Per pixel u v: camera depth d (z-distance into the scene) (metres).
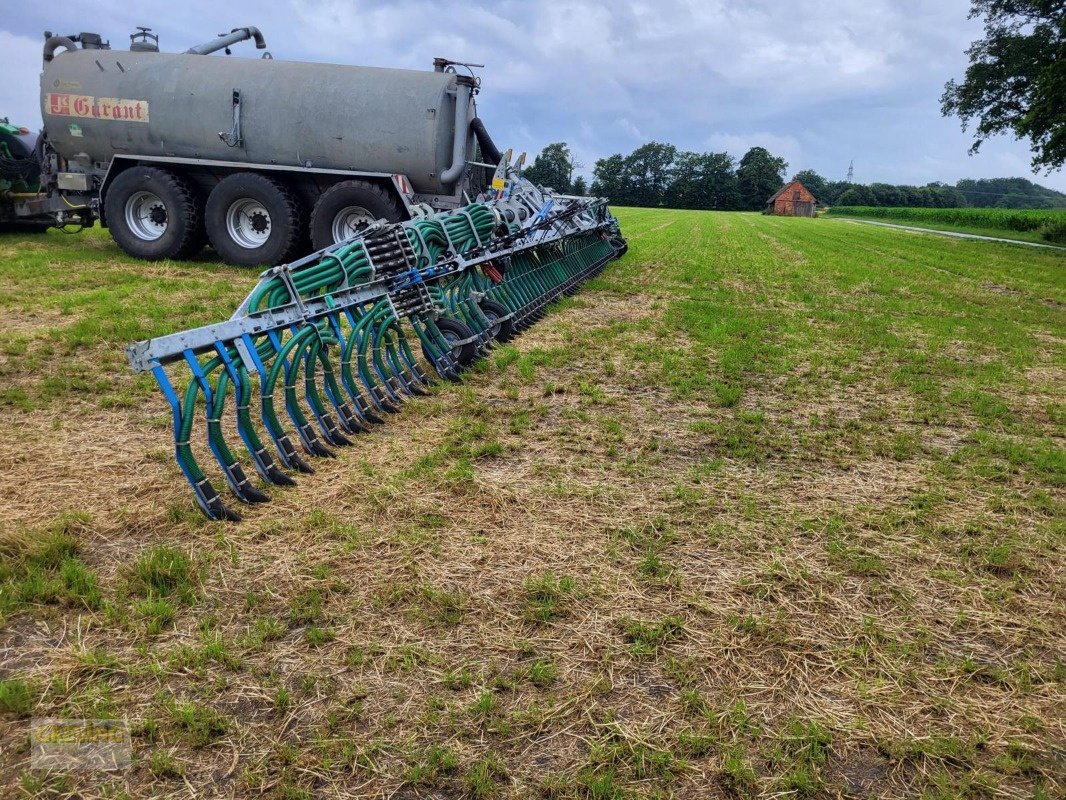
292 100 10.61
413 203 10.69
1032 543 3.79
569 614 3.01
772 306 11.11
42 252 11.77
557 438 4.99
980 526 3.95
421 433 4.93
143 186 11.26
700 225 36.84
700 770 2.26
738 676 2.69
